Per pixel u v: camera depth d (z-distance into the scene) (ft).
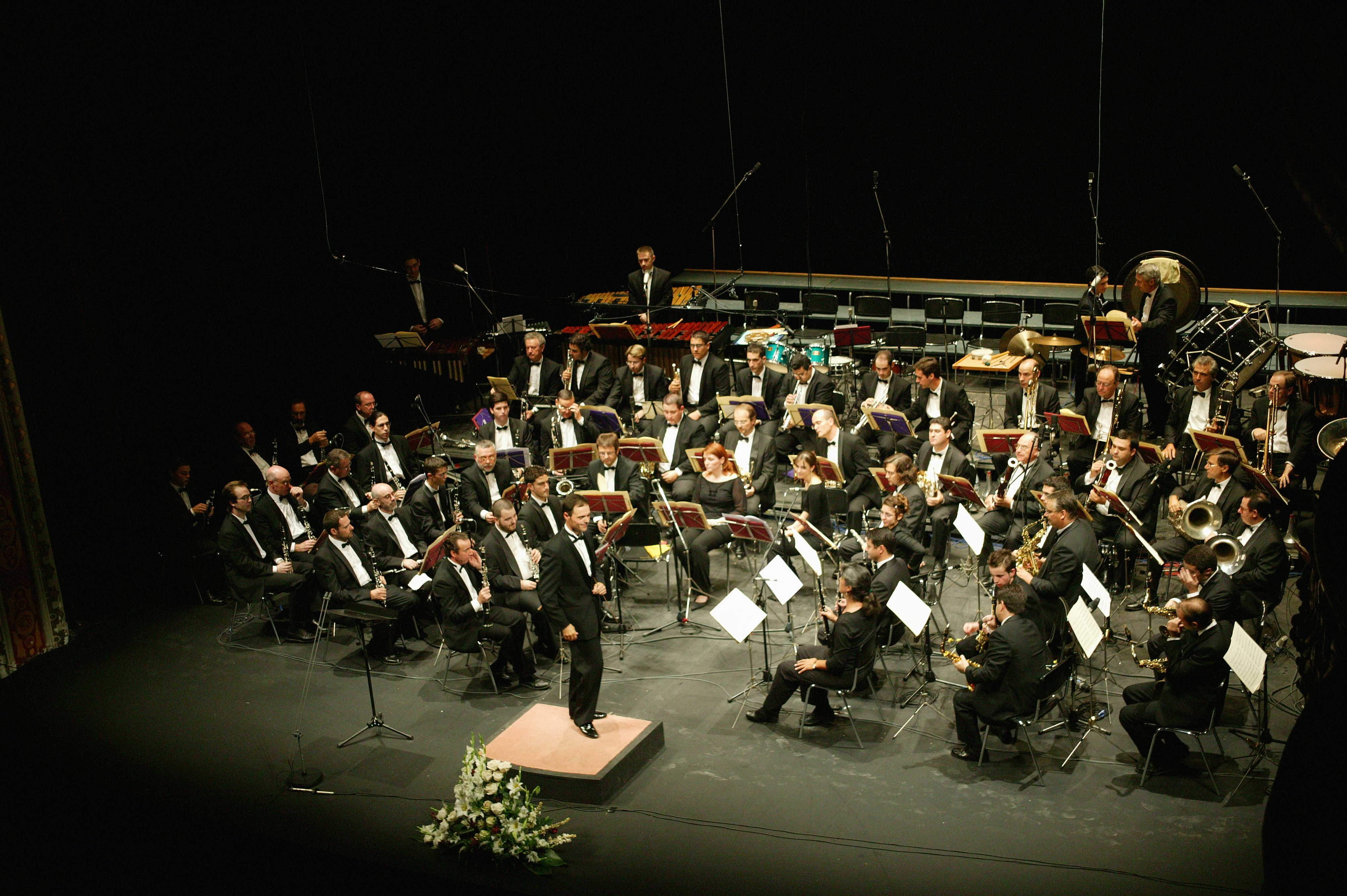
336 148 44.32
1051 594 25.52
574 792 23.18
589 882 20.83
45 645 31.68
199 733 26.94
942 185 54.03
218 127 39.73
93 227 35.94
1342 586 6.15
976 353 44.37
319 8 42.57
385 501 31.83
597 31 53.67
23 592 30.99
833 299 48.08
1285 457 32.60
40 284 33.88
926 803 22.62
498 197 51.90
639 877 20.89
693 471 36.96
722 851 21.53
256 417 41.93
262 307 42.27
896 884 20.25
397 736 26.30
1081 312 40.22
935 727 25.40
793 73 54.39
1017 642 22.59
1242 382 35.68
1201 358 34.73
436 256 49.44
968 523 27.94
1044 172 52.03
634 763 24.17
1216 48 47.50
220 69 39.45
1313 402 30.66
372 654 30.22
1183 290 37.99
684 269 60.03
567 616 24.18
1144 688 23.77
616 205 57.72
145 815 24.13
